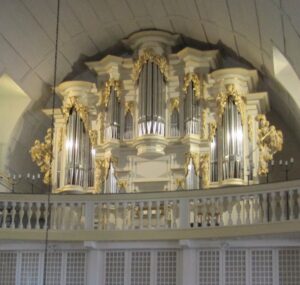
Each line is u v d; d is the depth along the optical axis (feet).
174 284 58.90
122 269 60.44
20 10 69.41
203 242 58.34
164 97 76.02
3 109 79.10
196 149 73.36
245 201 57.62
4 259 62.59
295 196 55.52
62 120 77.92
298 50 59.72
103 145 75.46
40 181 82.43
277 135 70.59
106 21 77.20
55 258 61.98
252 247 57.11
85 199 62.18
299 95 71.00
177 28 78.13
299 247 55.62
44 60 77.51
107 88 76.95
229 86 73.36
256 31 66.33
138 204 61.46
